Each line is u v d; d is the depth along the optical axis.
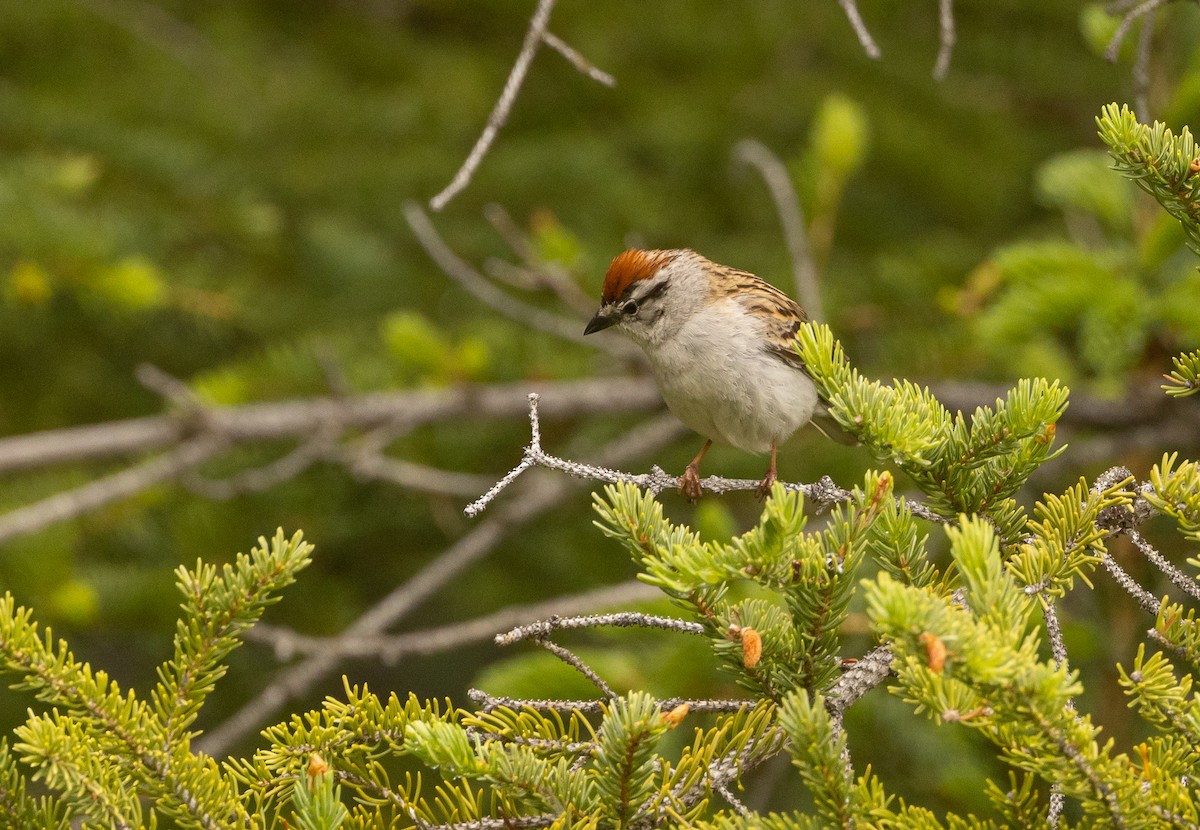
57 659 4.51
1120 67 13.06
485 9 13.93
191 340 12.91
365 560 12.47
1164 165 5.12
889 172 13.19
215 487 10.91
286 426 11.32
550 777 4.59
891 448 5.16
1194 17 9.54
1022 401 5.25
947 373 11.54
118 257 11.28
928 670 4.05
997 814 7.46
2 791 4.40
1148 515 5.37
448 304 12.81
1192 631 4.56
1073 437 11.72
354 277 12.66
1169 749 4.39
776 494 4.44
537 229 11.52
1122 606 8.08
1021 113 13.62
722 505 11.82
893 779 7.88
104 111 12.48
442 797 4.66
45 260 10.80
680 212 12.95
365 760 4.92
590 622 4.92
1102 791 3.94
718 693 7.48
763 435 8.65
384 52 13.73
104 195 11.81
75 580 10.36
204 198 12.01
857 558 4.63
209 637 4.64
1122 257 9.66
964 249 12.34
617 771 4.35
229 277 11.92
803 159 11.95
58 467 11.81
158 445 11.22
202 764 4.61
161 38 13.34
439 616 14.09
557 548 12.19
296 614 11.58
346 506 12.15
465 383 11.69
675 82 13.66
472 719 4.85
